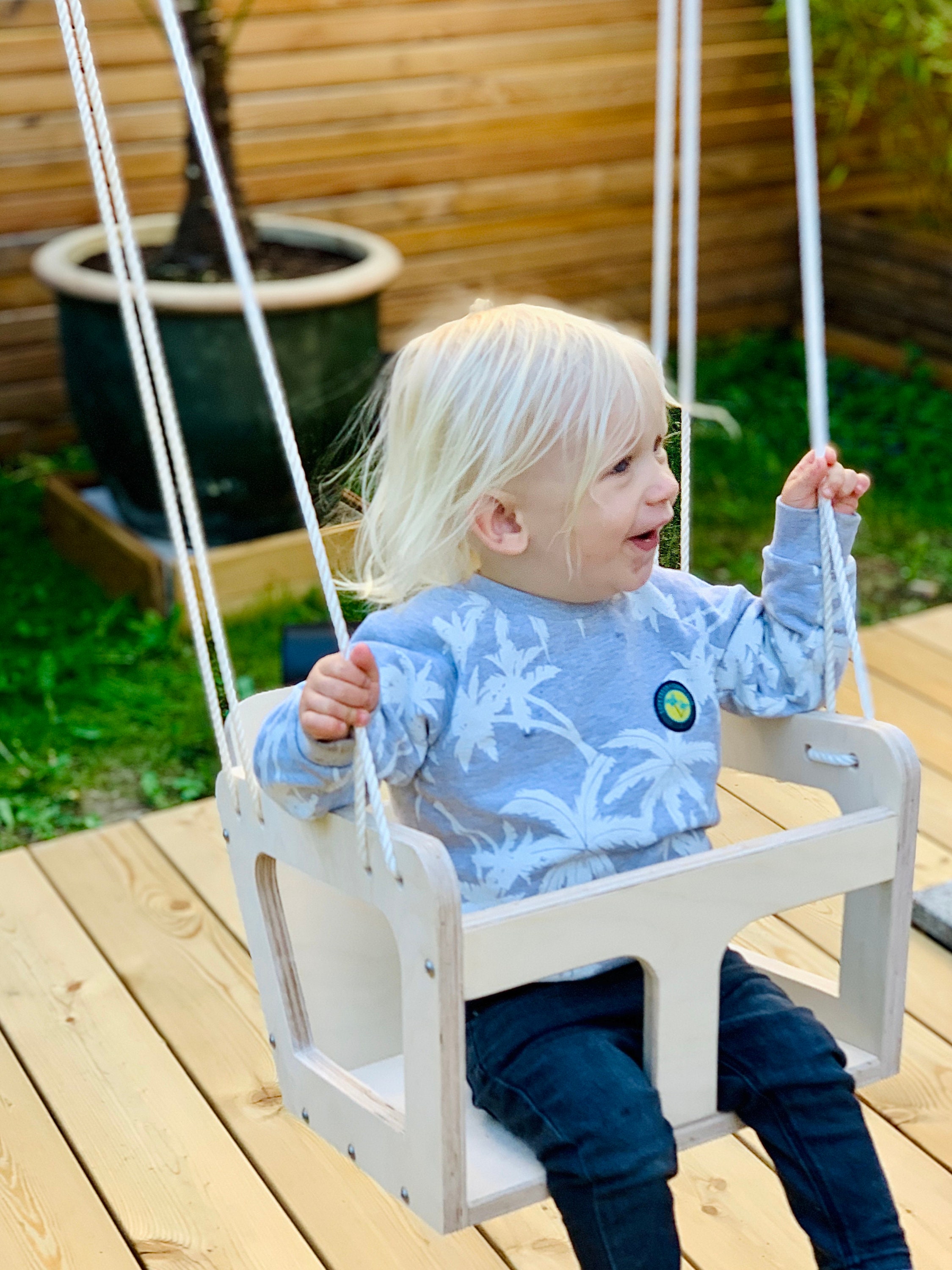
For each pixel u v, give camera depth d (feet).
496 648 4.32
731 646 4.67
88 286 10.52
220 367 10.62
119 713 10.11
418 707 4.18
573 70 15.19
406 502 4.31
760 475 13.78
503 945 3.70
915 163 16.89
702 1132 4.18
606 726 4.35
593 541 4.23
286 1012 4.51
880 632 10.69
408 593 4.51
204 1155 5.99
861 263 16.76
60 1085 6.39
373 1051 4.66
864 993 4.47
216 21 10.99
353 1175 5.89
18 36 12.67
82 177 13.33
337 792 3.93
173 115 13.38
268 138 14.02
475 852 4.25
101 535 11.60
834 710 4.58
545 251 15.80
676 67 15.81
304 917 4.57
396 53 14.25
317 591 11.39
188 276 11.32
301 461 3.96
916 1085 6.31
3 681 10.26
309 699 3.75
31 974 7.13
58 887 7.84
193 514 4.38
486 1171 4.00
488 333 4.27
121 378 10.84
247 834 4.37
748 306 17.39
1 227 13.19
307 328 10.78
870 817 4.22
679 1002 4.02
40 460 13.97
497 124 15.01
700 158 16.49
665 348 6.50
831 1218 4.13
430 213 15.05
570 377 4.15
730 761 4.84
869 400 15.56
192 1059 6.55
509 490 4.20
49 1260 5.48
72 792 9.18
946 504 13.42
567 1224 3.95
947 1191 5.74
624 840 4.24
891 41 15.61
